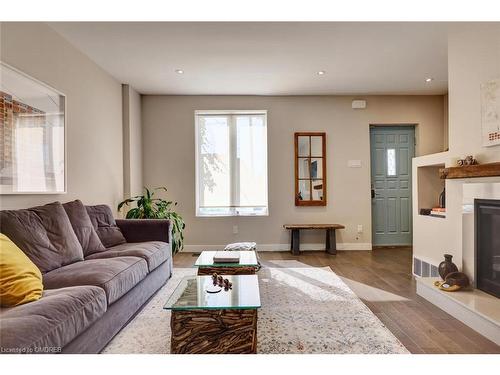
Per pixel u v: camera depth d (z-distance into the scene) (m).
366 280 3.44
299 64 3.86
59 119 2.97
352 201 5.19
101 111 3.91
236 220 5.13
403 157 5.34
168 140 5.12
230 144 5.21
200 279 2.24
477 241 2.57
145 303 2.75
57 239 2.31
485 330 2.12
